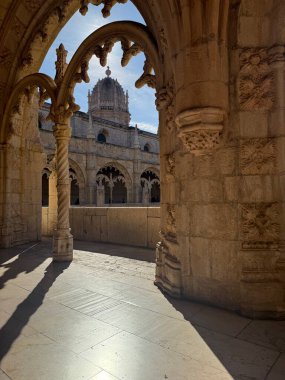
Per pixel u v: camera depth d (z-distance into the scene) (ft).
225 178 11.91
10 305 12.26
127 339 9.13
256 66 11.68
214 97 11.39
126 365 7.64
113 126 145.28
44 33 27.30
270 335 9.39
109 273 17.65
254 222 11.38
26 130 31.86
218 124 11.60
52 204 39.14
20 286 15.02
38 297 13.28
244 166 11.52
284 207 11.12
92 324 10.28
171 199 14.48
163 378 7.07
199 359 7.92
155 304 12.31
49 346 8.71
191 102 11.60
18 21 26.45
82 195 108.88
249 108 11.64
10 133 28.35
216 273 12.03
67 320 10.65
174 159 14.17
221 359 7.92
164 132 15.49
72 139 107.55
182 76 12.00
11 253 25.05
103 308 11.86
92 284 15.34
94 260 21.61
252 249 11.21
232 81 11.85
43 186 105.81
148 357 8.04
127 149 129.49
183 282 13.06
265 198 11.41
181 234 13.35
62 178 21.89
